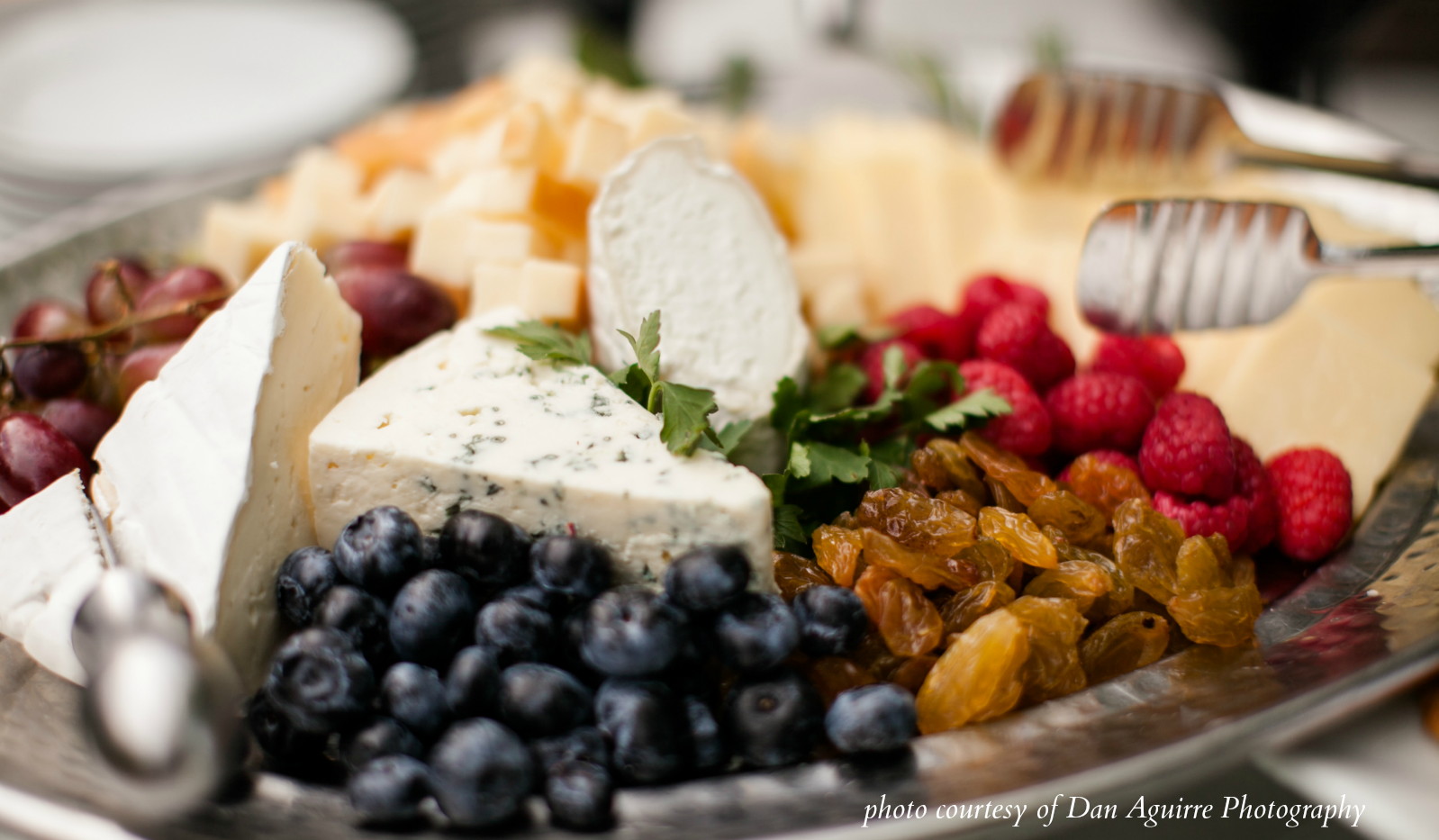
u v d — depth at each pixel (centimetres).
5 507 37
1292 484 38
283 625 35
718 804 32
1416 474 39
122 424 36
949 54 59
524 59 58
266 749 33
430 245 42
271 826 32
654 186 40
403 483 35
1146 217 39
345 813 32
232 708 30
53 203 51
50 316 40
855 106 59
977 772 32
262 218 45
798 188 48
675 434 35
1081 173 48
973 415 38
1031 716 34
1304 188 47
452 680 33
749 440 39
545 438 35
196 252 46
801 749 33
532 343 37
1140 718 33
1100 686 34
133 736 29
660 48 70
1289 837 33
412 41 70
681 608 33
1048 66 56
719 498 34
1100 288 40
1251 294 39
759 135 47
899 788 32
